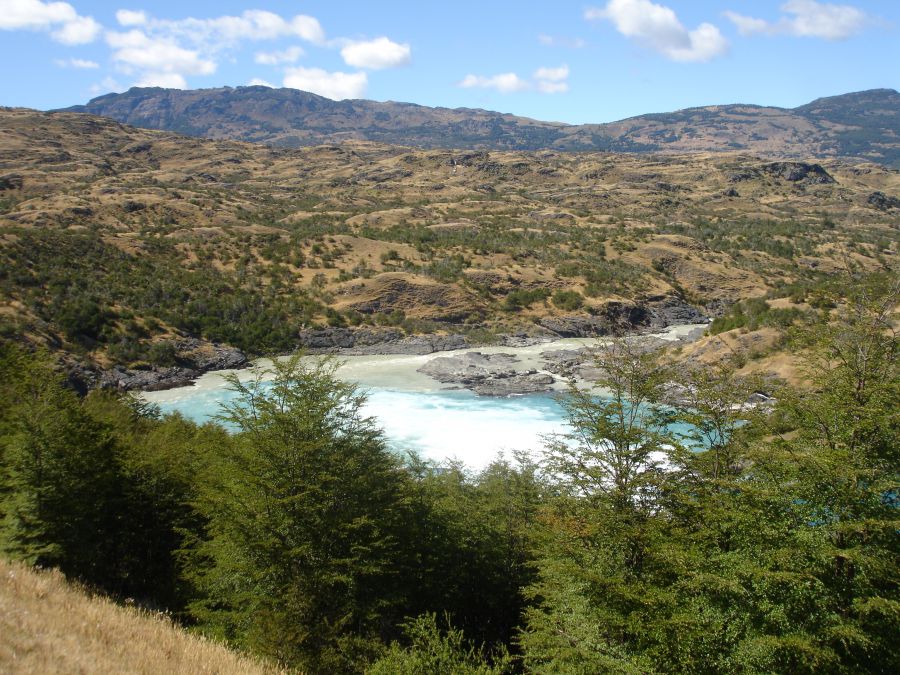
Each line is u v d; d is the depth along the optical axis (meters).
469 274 122.88
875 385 13.49
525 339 106.19
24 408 22.77
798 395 15.30
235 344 92.69
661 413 16.30
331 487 19.45
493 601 23.91
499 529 25.20
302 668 15.27
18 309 75.00
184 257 115.06
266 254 123.31
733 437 16.33
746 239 166.12
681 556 13.32
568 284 124.69
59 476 22.20
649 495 15.04
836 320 15.42
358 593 18.84
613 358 16.92
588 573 13.71
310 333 100.06
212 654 12.31
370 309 109.75
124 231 130.75
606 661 12.83
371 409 66.38
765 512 13.89
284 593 17.58
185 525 26.17
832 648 11.81
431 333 106.44
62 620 11.90
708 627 12.71
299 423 19.86
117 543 25.03
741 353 58.91
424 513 24.30
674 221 199.25
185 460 28.84
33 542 21.22
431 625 16.59
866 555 12.06
